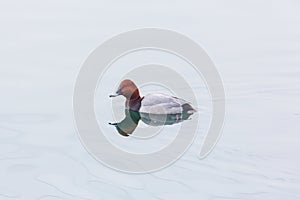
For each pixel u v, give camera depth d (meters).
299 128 26.33
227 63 38.22
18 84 34.91
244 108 29.28
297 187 20.59
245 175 21.59
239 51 41.16
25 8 55.66
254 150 23.73
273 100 30.69
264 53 40.94
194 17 51.06
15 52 41.69
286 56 39.81
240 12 53.81
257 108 29.30
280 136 25.34
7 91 33.62
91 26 47.84
